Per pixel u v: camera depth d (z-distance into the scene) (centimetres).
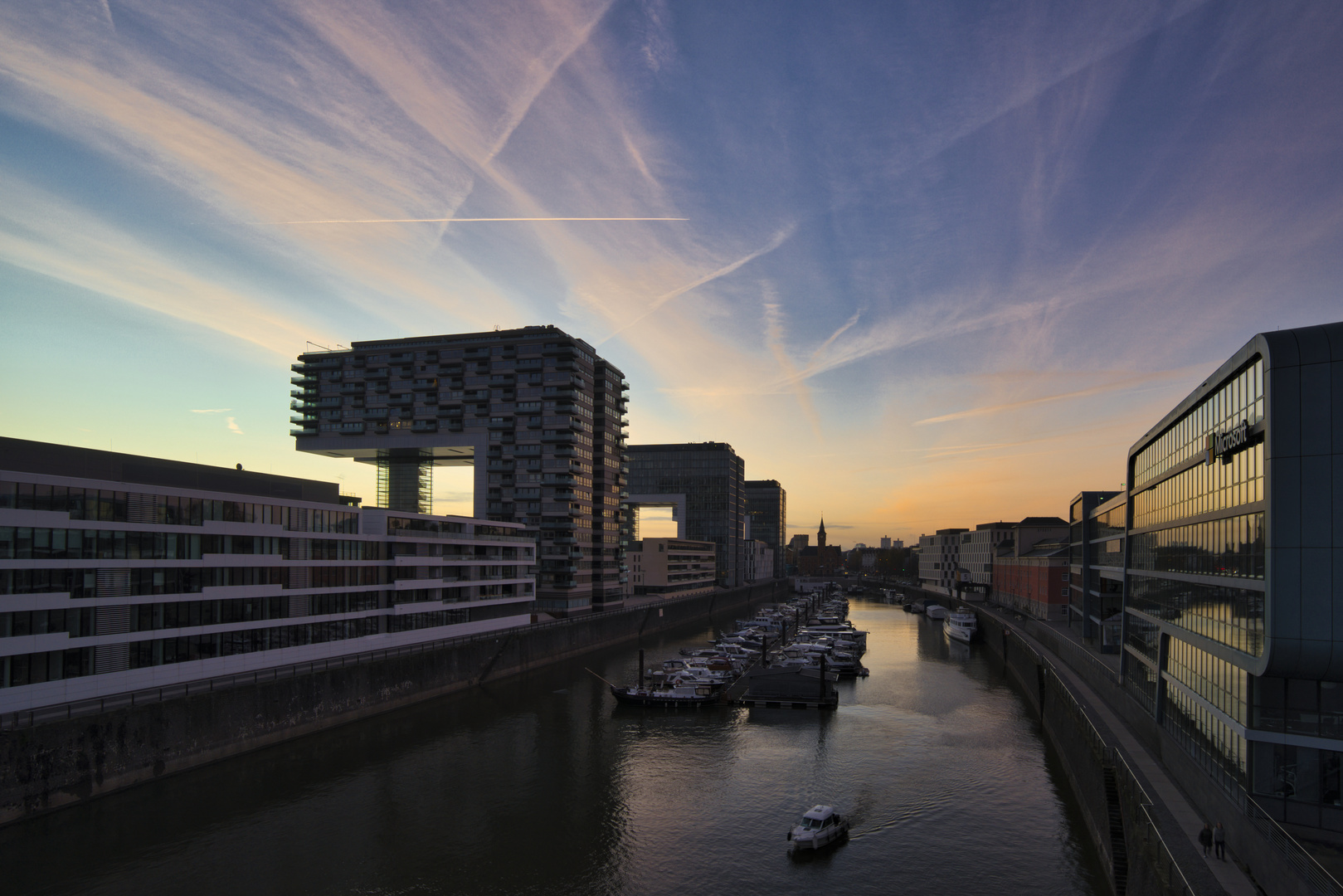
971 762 7056
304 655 7956
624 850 5022
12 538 5425
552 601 15700
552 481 15975
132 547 6234
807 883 4600
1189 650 4862
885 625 19362
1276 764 3597
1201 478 4775
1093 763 5478
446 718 8475
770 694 9506
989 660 13388
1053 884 4597
